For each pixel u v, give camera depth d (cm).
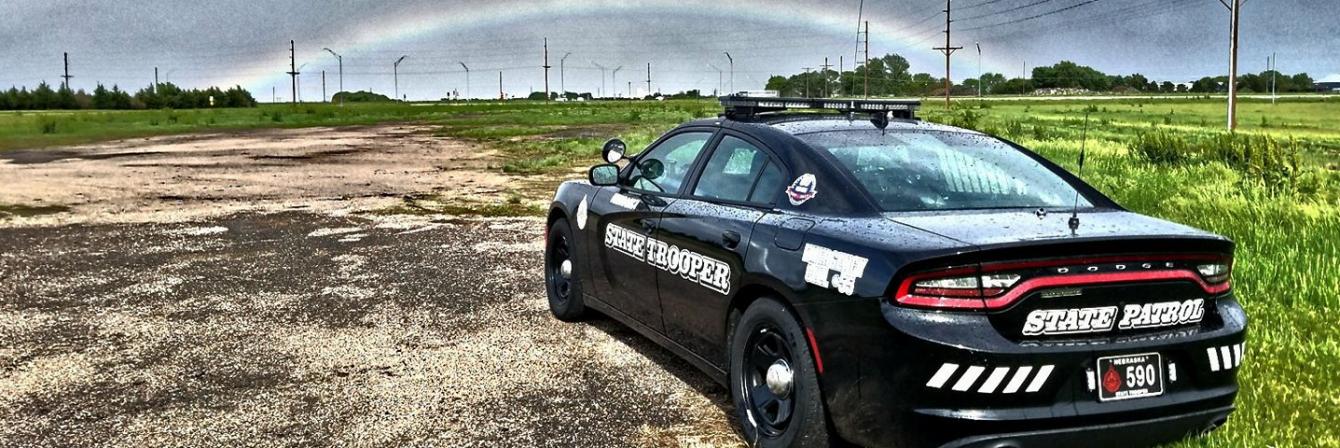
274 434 408
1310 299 591
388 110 7938
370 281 729
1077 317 314
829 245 345
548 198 1352
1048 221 351
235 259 831
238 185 1566
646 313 490
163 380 482
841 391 333
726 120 476
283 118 5881
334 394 459
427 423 421
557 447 394
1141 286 320
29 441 401
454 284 715
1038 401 309
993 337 305
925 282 311
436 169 1944
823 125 445
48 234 988
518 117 6191
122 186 1544
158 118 5441
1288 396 414
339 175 1784
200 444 397
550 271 617
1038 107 9281
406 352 531
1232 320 337
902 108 499
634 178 528
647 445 396
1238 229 809
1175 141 1642
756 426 385
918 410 311
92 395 460
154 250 882
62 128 3997
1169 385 324
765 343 384
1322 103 10912
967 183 395
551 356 523
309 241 934
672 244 450
